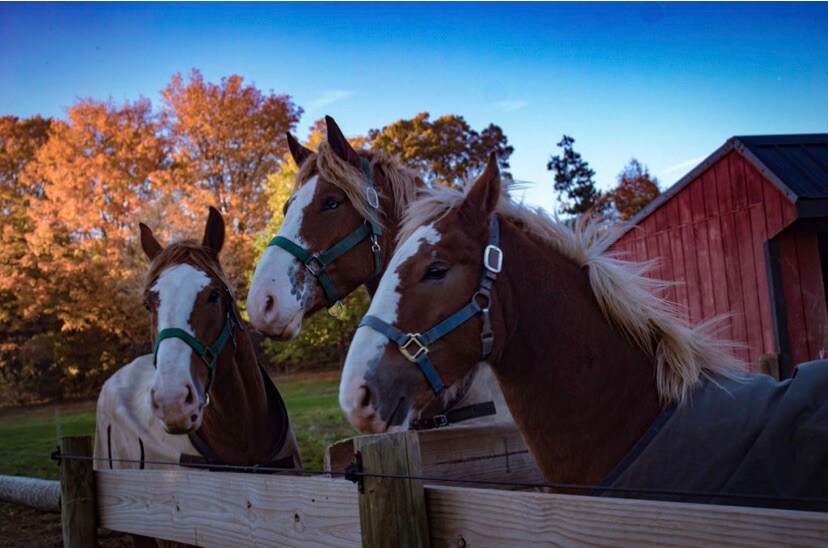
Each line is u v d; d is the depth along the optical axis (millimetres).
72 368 21219
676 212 8867
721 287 8156
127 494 2604
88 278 21344
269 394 3725
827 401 1661
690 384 1919
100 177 22469
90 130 23891
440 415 2893
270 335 2906
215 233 3496
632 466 1840
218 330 3225
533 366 2041
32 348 21422
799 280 7359
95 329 21812
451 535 1467
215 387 3270
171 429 2912
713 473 1729
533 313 2037
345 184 3088
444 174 22703
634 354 2045
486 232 2035
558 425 2023
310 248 3027
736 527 1026
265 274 2941
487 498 1390
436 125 23797
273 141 25125
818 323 7219
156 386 2904
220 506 2104
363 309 18281
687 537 1083
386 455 1515
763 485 1634
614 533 1174
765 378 1924
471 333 1953
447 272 1966
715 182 8234
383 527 1468
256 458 3451
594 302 2096
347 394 1880
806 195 6824
